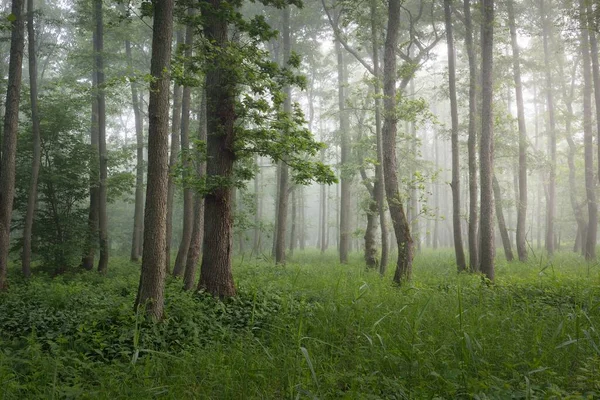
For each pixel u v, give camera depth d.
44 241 18.83
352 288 10.47
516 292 10.23
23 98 18.56
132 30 20.61
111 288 12.23
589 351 5.67
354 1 17.50
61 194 19.70
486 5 14.42
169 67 8.36
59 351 6.23
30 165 18.78
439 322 7.06
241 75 9.41
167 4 8.32
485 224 13.66
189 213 15.30
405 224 12.62
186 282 11.98
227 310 8.85
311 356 5.82
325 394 4.73
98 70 18.72
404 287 10.66
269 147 9.71
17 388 5.12
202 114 13.59
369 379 4.96
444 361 5.42
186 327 7.47
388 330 6.74
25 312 8.98
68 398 4.88
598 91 20.27
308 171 9.70
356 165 21.09
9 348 6.83
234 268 17.31
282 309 8.61
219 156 10.12
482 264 13.58
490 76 14.21
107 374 5.61
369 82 15.77
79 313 8.44
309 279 13.31
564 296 9.59
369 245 19.81
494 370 5.36
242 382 5.15
